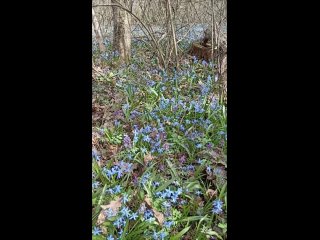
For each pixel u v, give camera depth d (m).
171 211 2.64
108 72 5.56
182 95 4.96
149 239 2.40
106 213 2.41
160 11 7.62
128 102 4.46
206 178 3.20
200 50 6.80
